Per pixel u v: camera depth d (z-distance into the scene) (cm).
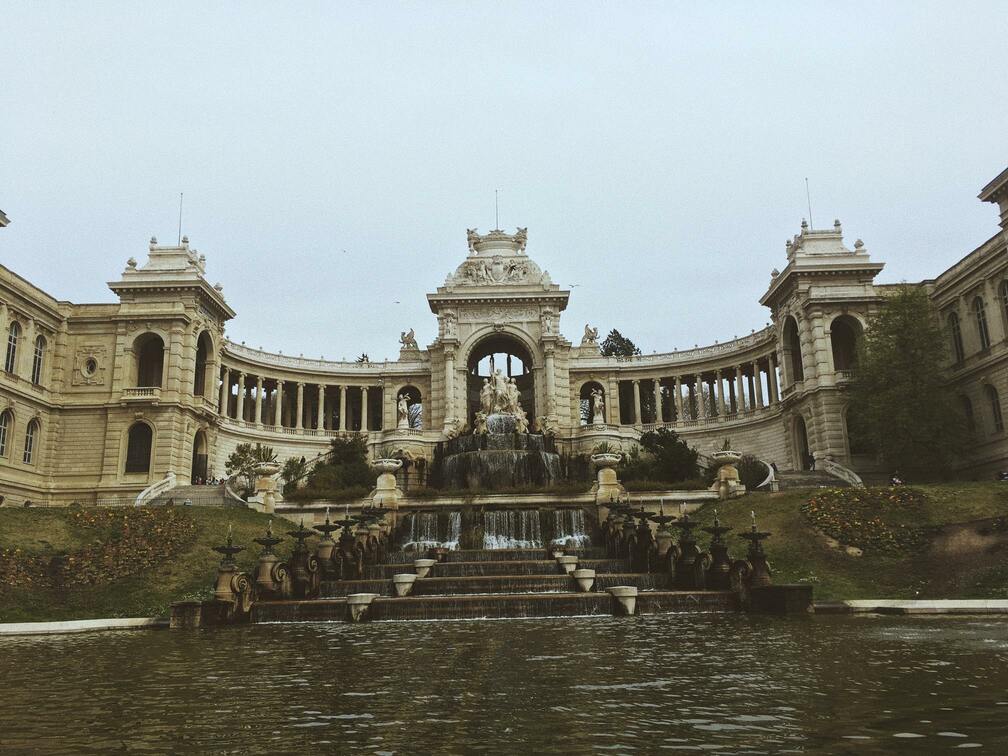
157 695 1298
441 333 8731
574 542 4428
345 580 3278
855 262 6750
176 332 6738
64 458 6562
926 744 894
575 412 9150
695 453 6419
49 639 2258
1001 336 5862
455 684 1345
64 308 6775
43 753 922
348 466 6456
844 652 1645
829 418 6469
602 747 907
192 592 3244
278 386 8831
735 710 1097
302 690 1316
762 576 2856
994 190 5678
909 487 4391
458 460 6278
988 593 2981
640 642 1877
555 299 8750
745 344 8456
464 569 3484
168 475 6228
